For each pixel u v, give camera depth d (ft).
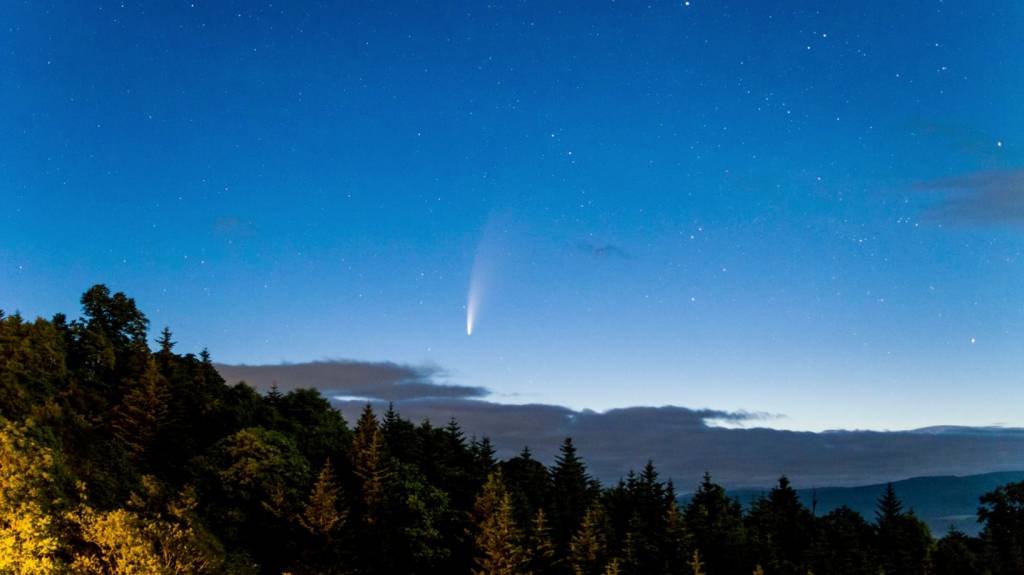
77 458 226.58
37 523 159.94
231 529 253.03
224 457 277.23
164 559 174.91
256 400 358.23
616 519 360.07
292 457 284.41
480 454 368.07
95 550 171.63
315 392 381.60
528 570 277.23
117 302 373.81
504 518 273.54
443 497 307.78
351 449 315.99
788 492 435.94
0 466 172.35
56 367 297.74
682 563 302.25
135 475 245.65
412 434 366.43
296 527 265.34
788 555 372.58
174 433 302.25
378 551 278.67
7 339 281.54
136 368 334.85
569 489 376.48
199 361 385.29
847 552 347.36
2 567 152.35
